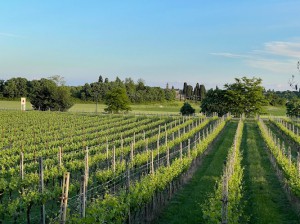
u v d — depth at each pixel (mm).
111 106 94000
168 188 20078
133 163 24641
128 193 14930
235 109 92938
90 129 55969
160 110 111688
